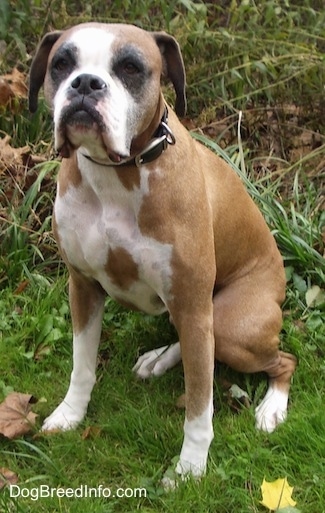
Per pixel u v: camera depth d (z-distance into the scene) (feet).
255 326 6.07
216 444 5.77
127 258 5.35
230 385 6.31
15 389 6.22
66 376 6.35
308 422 5.90
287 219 7.42
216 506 5.34
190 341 5.40
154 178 5.20
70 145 5.02
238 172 7.45
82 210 5.38
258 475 5.53
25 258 7.16
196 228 5.32
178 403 6.11
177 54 5.43
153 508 5.37
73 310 5.82
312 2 9.19
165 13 8.20
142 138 5.14
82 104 4.81
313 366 6.47
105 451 5.72
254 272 6.26
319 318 6.86
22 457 5.68
